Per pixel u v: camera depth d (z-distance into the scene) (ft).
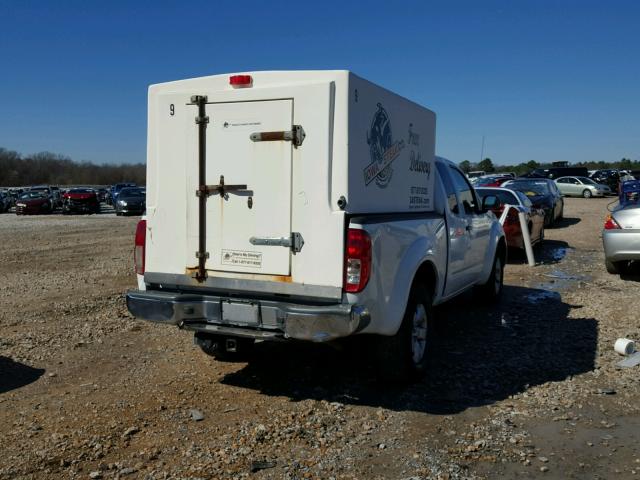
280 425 14.60
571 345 21.13
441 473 12.23
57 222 88.58
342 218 14.28
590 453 13.10
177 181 16.15
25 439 13.83
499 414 15.24
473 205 24.40
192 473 12.23
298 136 14.62
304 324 14.30
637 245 32.63
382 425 14.60
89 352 20.63
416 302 17.24
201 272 15.89
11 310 26.81
